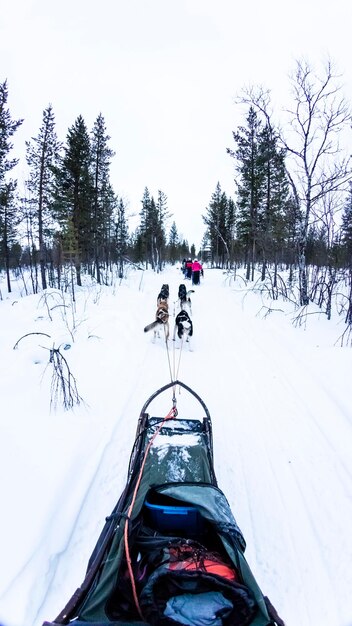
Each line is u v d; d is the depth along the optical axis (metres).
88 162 21.97
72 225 16.56
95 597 1.83
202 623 1.77
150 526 2.48
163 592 1.90
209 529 2.42
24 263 38.22
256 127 18.89
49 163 20.94
